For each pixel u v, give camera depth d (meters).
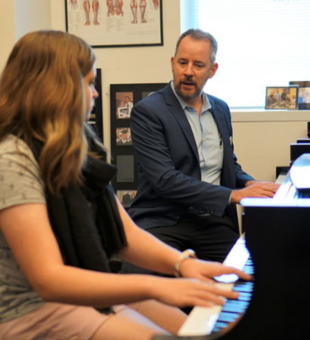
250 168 4.03
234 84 4.33
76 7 4.08
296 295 1.23
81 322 1.38
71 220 1.44
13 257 1.42
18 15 3.78
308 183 1.74
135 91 4.07
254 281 1.25
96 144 1.66
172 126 2.80
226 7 4.29
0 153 1.37
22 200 1.32
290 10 4.24
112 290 1.26
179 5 4.01
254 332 1.23
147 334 1.36
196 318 1.29
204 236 2.79
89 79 1.48
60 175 1.39
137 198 2.88
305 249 1.23
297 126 3.97
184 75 2.79
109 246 1.62
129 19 4.04
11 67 1.46
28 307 1.40
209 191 2.65
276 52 4.28
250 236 1.25
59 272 1.28
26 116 1.41
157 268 1.63
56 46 1.43
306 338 1.23
